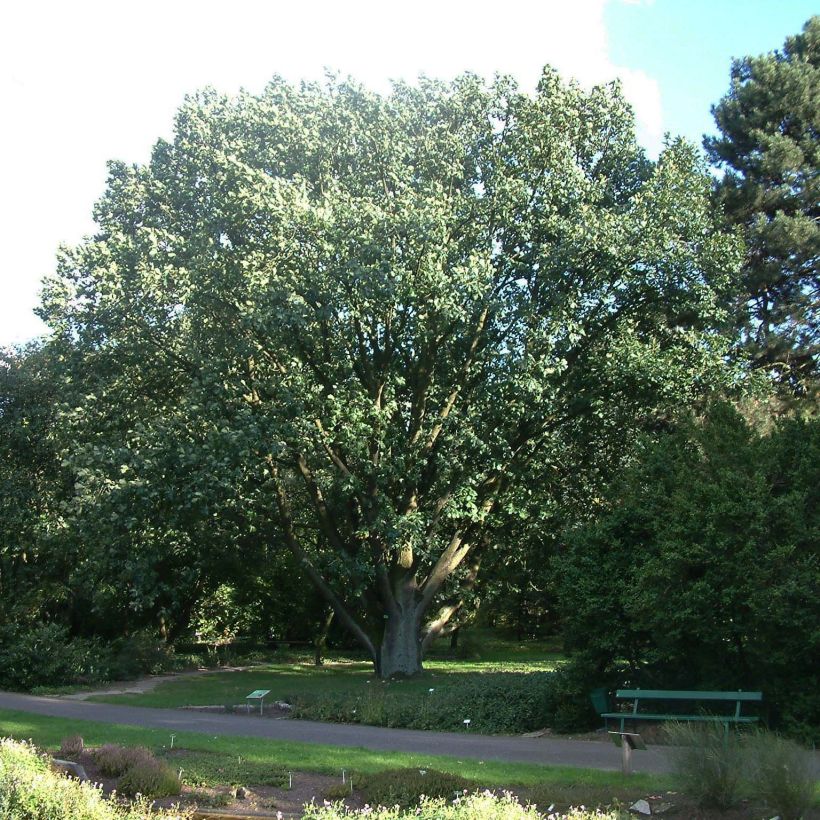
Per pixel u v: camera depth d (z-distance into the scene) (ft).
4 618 82.33
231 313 65.51
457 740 41.06
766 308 96.17
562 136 70.59
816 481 40.42
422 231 59.88
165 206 70.64
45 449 94.89
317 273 60.59
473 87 72.43
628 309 68.49
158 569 97.60
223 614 125.90
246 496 67.41
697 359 64.95
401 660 71.00
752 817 25.32
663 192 66.49
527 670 79.87
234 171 61.93
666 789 28.32
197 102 72.59
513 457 70.59
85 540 72.28
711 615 39.55
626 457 72.43
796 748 26.63
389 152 68.64
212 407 62.08
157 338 67.62
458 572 78.84
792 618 37.19
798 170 94.38
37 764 28.76
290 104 72.08
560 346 63.62
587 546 45.98
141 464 61.05
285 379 63.62
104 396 67.56
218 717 50.70
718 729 28.32
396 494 70.74
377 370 70.33
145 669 87.04
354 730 44.91
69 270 65.21
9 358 99.55
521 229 65.92
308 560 76.33
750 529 38.81
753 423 63.93
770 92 96.73
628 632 43.32
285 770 32.12
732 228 88.07
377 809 25.72
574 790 28.12
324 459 73.61
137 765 30.48
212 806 28.02
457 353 69.92
